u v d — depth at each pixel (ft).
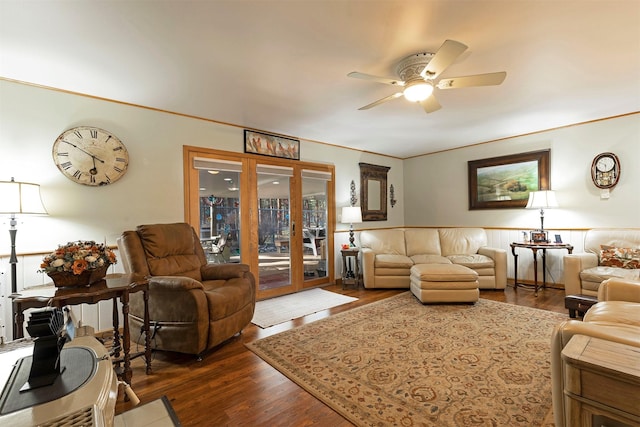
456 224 18.01
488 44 6.89
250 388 6.37
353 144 16.62
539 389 6.08
